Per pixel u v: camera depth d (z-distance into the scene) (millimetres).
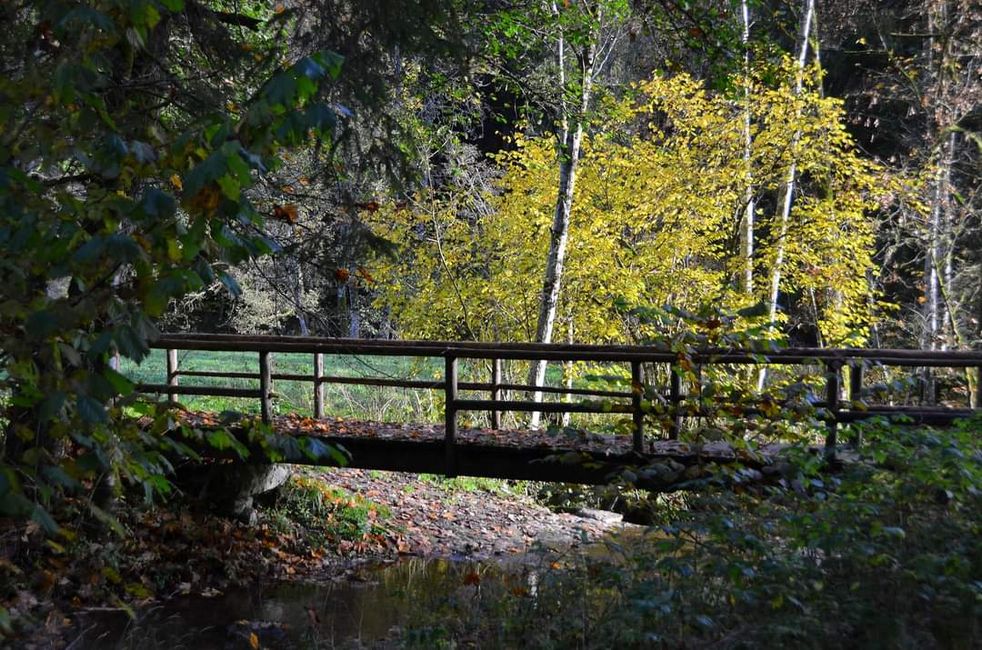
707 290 14055
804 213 14141
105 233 3100
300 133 2723
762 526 5164
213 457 9094
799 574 4715
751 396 6297
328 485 10766
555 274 13062
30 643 6195
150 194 2717
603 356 7285
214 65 6234
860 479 5219
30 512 2619
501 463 7691
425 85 10414
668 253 13875
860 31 17625
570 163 12867
